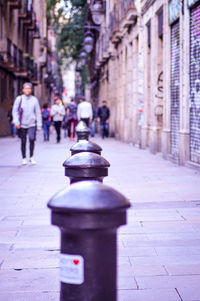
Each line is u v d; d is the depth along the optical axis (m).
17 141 26.31
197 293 3.55
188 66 12.30
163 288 3.67
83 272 1.90
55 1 38.50
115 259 1.94
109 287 1.92
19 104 12.66
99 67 40.72
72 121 26.75
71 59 43.50
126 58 25.19
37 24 51.69
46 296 3.54
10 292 3.63
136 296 3.50
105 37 33.03
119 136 27.28
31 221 6.12
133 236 5.27
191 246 4.86
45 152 17.59
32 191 8.54
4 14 33.06
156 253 4.62
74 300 1.91
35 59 52.84
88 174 3.68
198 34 11.55
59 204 1.83
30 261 4.41
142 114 19.31
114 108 31.30
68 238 1.92
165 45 14.80
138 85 19.64
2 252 4.72
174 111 14.01
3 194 8.24
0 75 33.47
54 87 87.94
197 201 7.30
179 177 10.18
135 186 8.91
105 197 1.84
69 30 40.41
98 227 1.82
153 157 15.42
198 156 11.66
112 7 30.03
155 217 6.21
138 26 19.97
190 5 11.89
